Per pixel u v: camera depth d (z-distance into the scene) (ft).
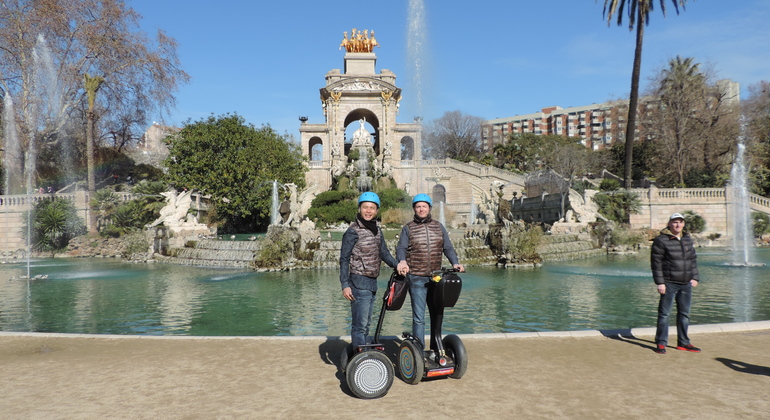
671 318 37.63
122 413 15.94
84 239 109.40
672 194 131.03
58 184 160.04
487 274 65.46
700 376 19.20
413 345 18.19
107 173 184.34
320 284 57.41
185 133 142.61
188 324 37.63
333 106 247.50
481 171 219.41
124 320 39.22
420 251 18.24
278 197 144.87
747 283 54.54
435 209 177.06
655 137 196.34
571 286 54.34
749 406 16.10
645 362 21.07
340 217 171.83
